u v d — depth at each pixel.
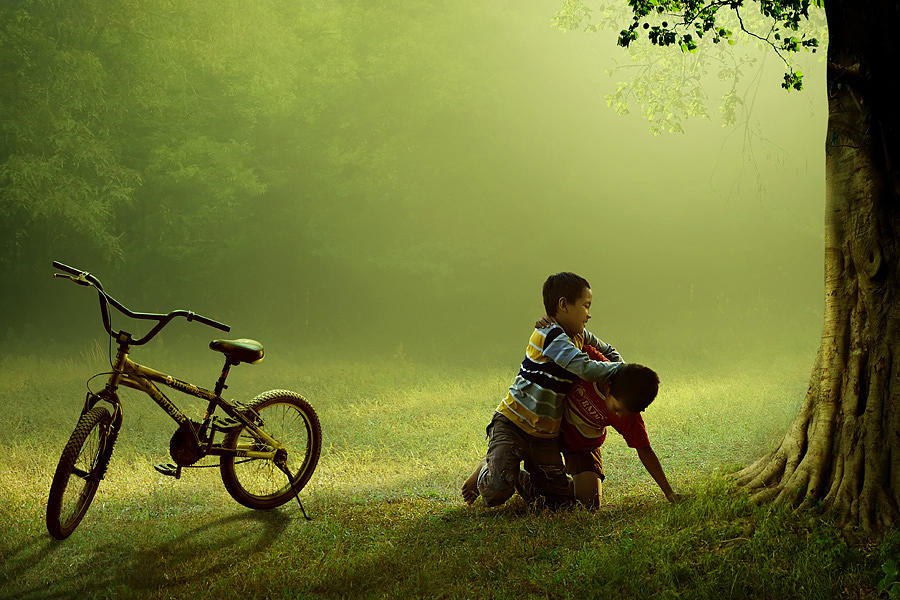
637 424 5.96
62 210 20.98
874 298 5.03
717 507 5.29
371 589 4.69
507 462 6.02
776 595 4.13
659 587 4.34
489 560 5.00
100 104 22.11
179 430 6.13
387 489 7.29
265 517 6.34
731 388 14.00
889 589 4.02
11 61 21.23
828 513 4.89
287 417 9.74
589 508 6.05
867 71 5.06
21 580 5.03
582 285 6.16
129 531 5.96
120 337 5.95
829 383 5.21
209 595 4.68
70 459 5.52
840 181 5.20
